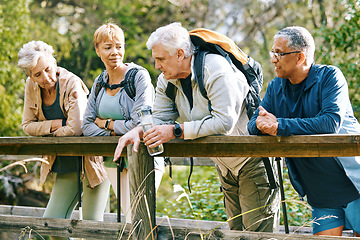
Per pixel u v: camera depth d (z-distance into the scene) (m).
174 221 4.25
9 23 10.17
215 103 2.63
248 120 2.88
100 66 14.02
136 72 3.25
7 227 3.36
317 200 2.75
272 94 2.80
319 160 2.66
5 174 10.05
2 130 9.49
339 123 2.50
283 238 2.58
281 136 2.50
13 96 9.88
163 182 9.16
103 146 3.16
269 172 2.86
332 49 7.71
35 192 10.43
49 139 3.10
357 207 2.69
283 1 13.72
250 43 14.30
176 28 2.72
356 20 7.15
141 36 14.44
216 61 2.69
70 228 3.16
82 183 3.69
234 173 3.01
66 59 13.95
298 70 2.61
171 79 2.81
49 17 14.57
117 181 3.15
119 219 3.14
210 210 5.30
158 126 2.67
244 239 2.67
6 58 9.83
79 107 3.41
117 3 14.14
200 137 2.65
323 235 2.57
